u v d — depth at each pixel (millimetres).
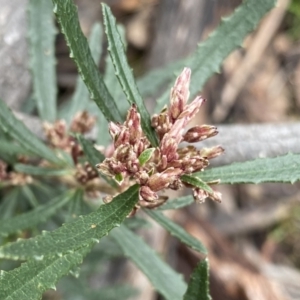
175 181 188
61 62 451
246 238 502
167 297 242
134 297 412
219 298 451
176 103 197
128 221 254
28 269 173
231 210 499
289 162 191
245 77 522
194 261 454
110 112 202
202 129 199
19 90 316
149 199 186
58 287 326
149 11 498
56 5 182
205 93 484
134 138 190
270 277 464
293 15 542
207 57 233
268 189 517
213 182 193
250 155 288
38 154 249
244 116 524
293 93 558
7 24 304
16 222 241
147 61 440
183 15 424
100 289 350
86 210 244
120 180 189
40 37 272
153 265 245
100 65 449
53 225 314
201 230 452
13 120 241
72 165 257
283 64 561
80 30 190
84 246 172
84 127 263
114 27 193
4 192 322
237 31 231
